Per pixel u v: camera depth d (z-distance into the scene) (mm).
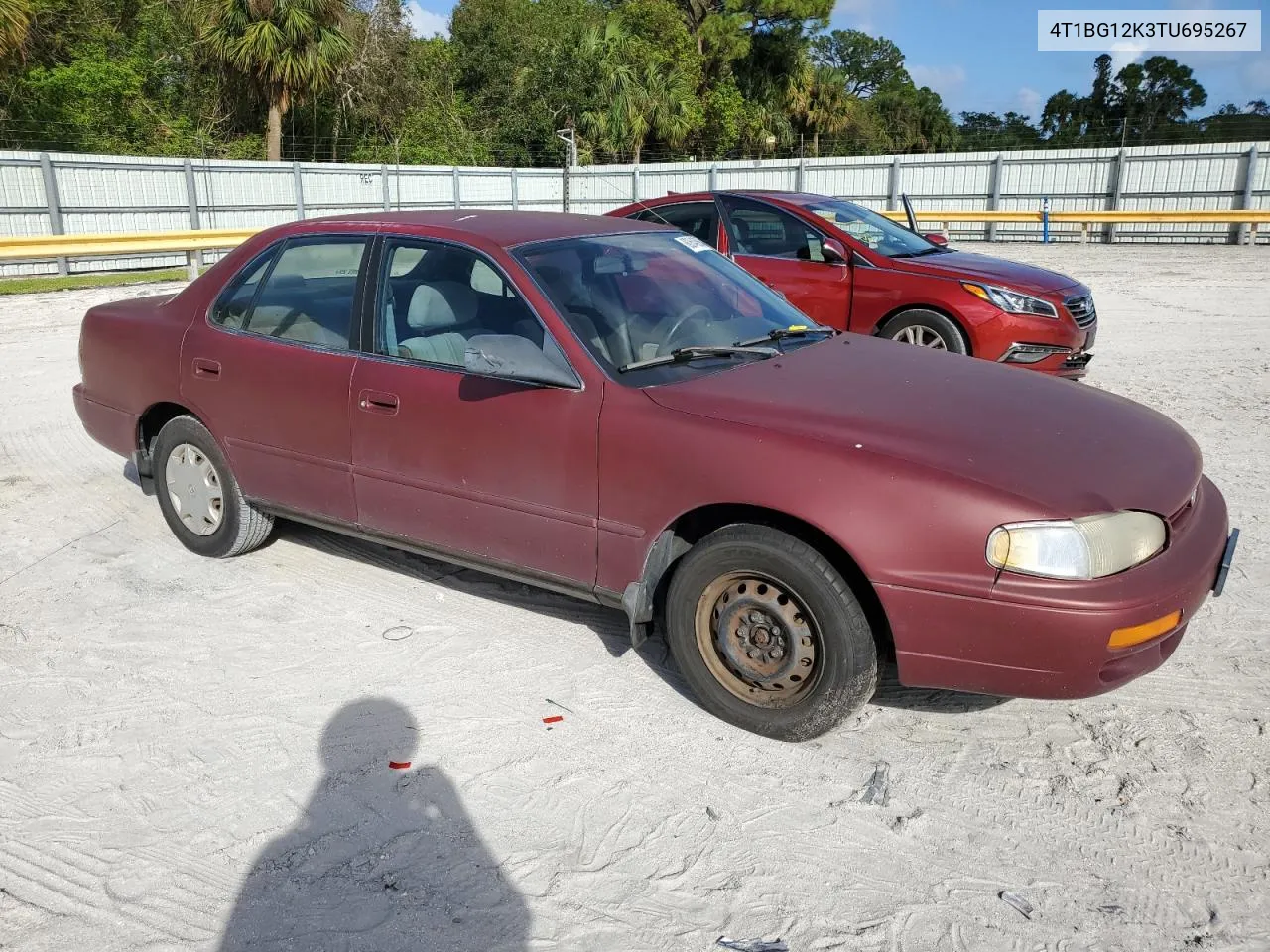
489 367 3504
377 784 3158
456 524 3893
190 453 4816
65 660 3951
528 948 2494
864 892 2678
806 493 3062
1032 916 2584
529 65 44219
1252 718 3471
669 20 45781
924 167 27250
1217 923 2549
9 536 5273
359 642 4094
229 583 4668
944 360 4035
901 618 2996
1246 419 7281
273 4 28906
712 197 8836
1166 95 56312
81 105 31297
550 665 3900
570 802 3066
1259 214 22328
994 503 2900
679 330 3865
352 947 2504
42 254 16172
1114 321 12047
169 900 2668
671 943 2504
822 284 8188
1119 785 3125
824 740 3395
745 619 3318
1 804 3080
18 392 8594
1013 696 3012
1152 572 2949
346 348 4160
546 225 4230
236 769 3246
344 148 38375
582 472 3502
